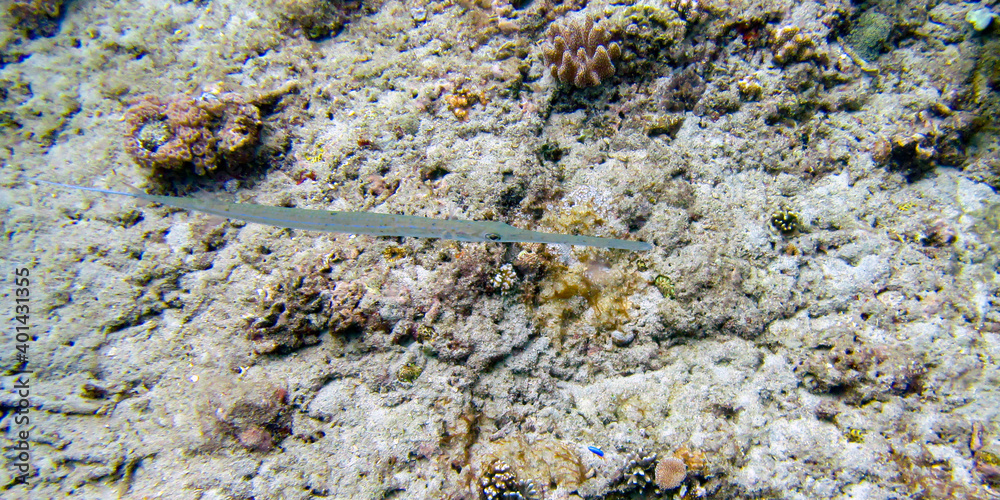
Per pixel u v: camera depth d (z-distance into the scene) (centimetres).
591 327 104
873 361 99
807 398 101
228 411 97
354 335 103
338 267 105
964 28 111
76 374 100
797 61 113
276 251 108
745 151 112
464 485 95
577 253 105
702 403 101
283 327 101
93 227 110
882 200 109
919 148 108
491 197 108
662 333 104
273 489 95
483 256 103
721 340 104
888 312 103
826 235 108
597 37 112
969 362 98
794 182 111
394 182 111
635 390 102
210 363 101
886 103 113
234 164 113
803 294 105
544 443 99
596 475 96
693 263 104
